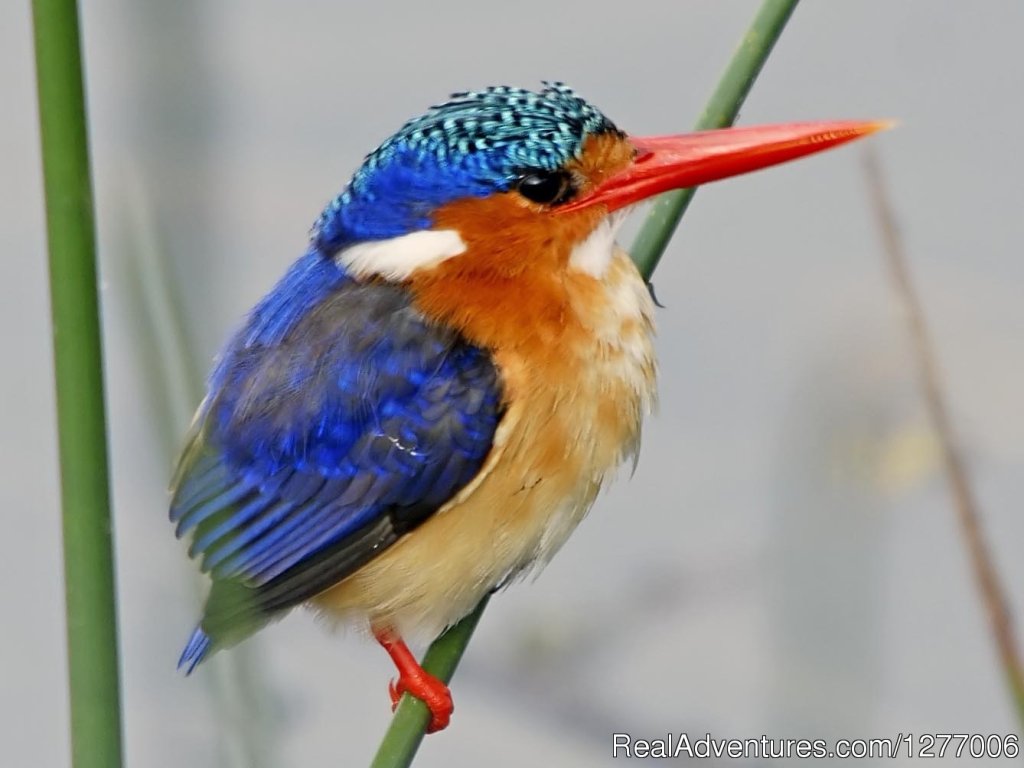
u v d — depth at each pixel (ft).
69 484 8.29
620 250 8.55
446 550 8.52
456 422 8.52
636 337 8.54
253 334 8.55
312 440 8.53
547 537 8.53
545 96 8.53
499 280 8.53
